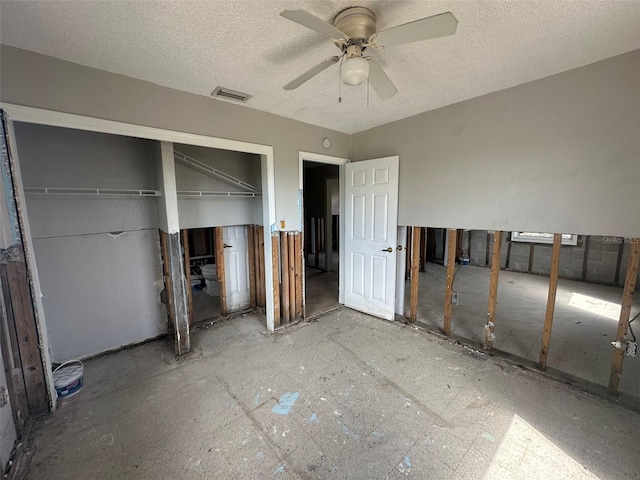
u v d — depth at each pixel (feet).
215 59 6.03
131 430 6.07
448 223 9.40
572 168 6.96
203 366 8.41
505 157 7.98
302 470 5.13
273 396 7.07
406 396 7.02
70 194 7.94
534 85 7.30
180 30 5.03
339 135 11.83
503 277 18.76
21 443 5.73
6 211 5.72
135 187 9.48
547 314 7.78
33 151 7.71
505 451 5.46
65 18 4.63
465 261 22.16
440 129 9.23
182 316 9.00
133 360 8.79
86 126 6.29
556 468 5.09
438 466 5.17
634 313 12.20
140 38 5.24
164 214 8.84
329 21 4.79
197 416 6.45
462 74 6.93
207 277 14.29
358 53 4.57
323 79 6.99
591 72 6.48
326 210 19.70
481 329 10.64
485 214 8.54
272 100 8.38
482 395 7.03
